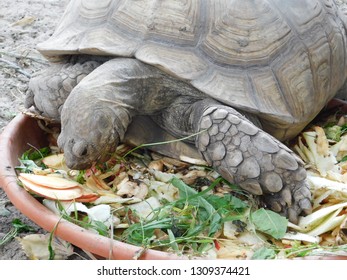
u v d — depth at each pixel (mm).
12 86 4242
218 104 2844
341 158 3240
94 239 2363
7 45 4820
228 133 2691
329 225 2625
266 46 2941
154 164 3010
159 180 2910
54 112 3146
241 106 2773
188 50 2844
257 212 2650
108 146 2770
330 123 3570
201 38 2877
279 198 2705
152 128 3061
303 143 3291
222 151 2695
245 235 2621
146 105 2928
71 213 2635
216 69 2836
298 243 2545
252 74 2877
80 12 3090
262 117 2881
